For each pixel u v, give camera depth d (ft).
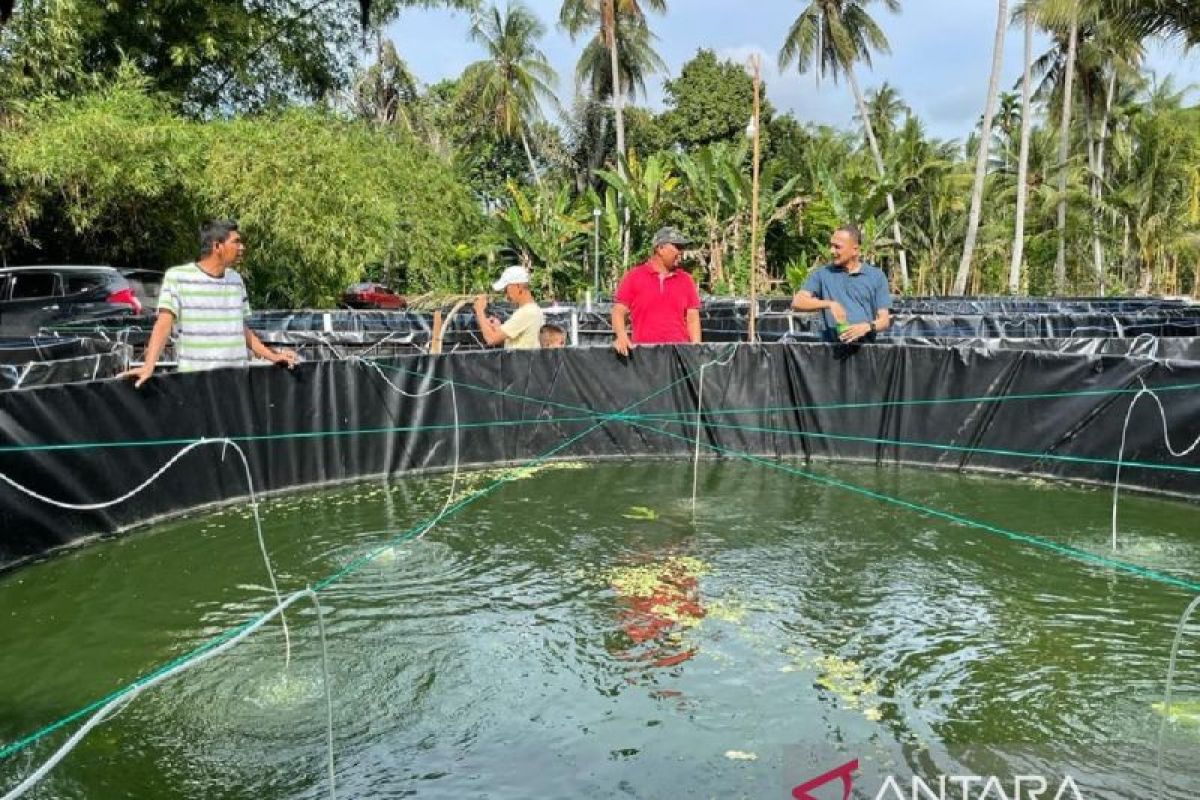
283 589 15.49
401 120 123.24
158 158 47.01
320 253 52.01
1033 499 20.95
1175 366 20.68
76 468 17.54
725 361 25.66
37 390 16.79
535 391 25.22
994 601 14.73
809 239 94.58
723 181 84.33
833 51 104.73
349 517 19.80
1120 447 21.67
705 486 22.50
